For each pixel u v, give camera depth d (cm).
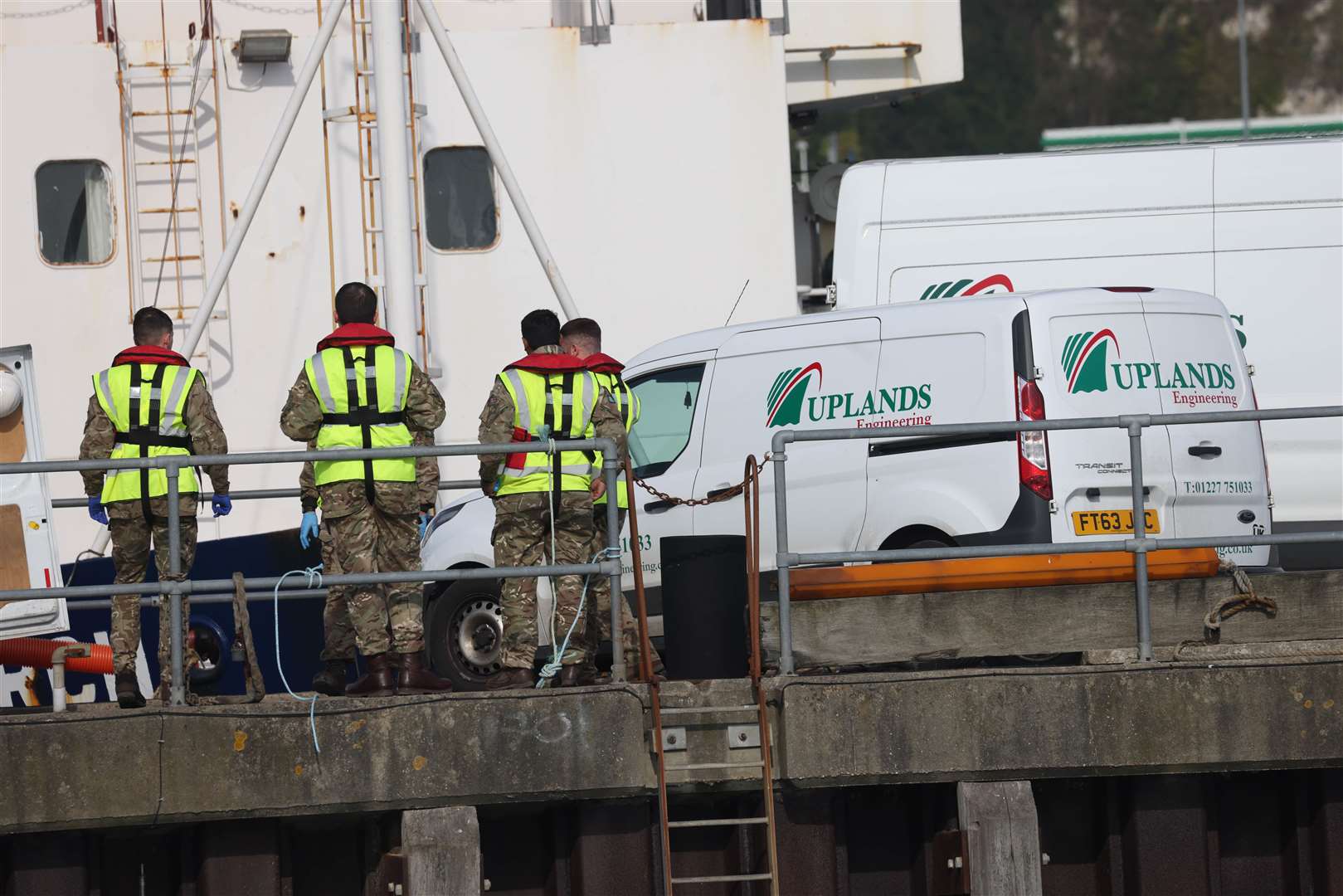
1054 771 3098
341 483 3106
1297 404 4472
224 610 4153
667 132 5416
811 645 3247
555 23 5741
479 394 5347
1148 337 3572
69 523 5175
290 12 5519
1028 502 3419
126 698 3103
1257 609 3294
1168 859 3222
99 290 5259
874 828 3309
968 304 3606
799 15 5984
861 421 3678
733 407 3912
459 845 3022
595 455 3253
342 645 3319
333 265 5200
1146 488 3494
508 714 3050
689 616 3359
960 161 4534
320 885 3253
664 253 5406
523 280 5381
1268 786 3347
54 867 3111
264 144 5334
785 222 5422
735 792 3198
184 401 3191
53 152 5262
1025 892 3056
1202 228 4484
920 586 3297
